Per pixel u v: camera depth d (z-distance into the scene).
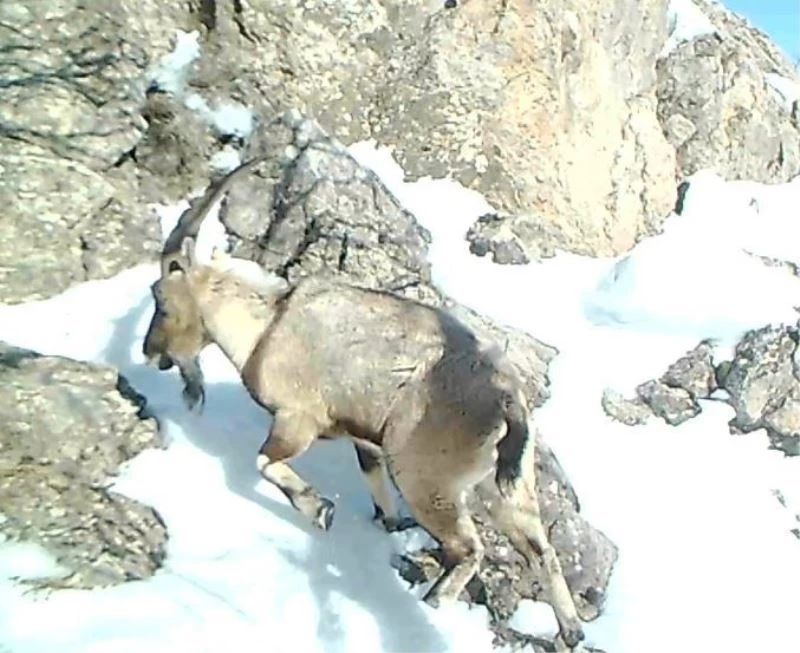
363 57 6.67
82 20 6.32
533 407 5.80
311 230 5.94
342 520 5.02
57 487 4.72
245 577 4.65
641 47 7.75
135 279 5.94
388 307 4.74
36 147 5.92
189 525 4.79
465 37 6.80
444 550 4.64
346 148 6.61
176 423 5.16
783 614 5.30
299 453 4.81
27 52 6.20
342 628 4.59
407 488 4.60
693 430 6.07
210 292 4.88
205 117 6.37
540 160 6.92
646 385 6.14
